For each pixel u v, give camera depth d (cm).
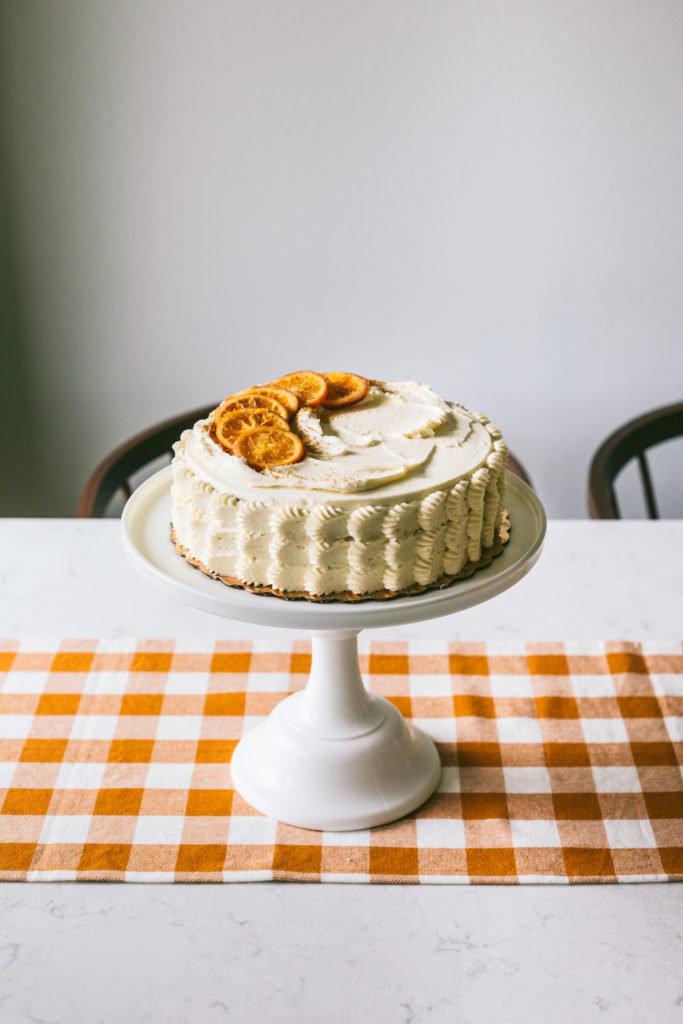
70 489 208
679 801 99
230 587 92
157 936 88
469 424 99
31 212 182
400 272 185
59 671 112
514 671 113
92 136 176
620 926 89
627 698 109
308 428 96
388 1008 83
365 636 118
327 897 91
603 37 168
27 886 92
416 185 179
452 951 87
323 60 170
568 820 98
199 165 178
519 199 179
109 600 122
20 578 125
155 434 152
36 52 169
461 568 93
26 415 200
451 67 170
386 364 193
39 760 102
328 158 177
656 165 176
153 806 99
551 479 204
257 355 193
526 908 91
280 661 114
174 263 186
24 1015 83
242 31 168
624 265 184
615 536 134
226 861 94
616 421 197
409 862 94
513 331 190
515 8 166
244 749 103
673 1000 84
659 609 121
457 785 101
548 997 84
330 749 99
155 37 168
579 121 174
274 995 84
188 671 113
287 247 184
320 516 87
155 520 101
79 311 190
